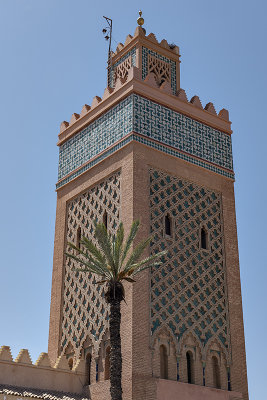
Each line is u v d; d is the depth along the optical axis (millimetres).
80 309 28328
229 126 32469
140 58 31438
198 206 29234
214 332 27359
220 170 30891
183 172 29156
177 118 30016
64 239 30797
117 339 22688
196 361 26234
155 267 26328
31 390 24719
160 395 24297
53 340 29156
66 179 31906
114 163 28500
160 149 28531
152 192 27562
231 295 28656
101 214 28594
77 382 26375
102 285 27359
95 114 30891
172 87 32469
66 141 32969
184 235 28016
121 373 22953
